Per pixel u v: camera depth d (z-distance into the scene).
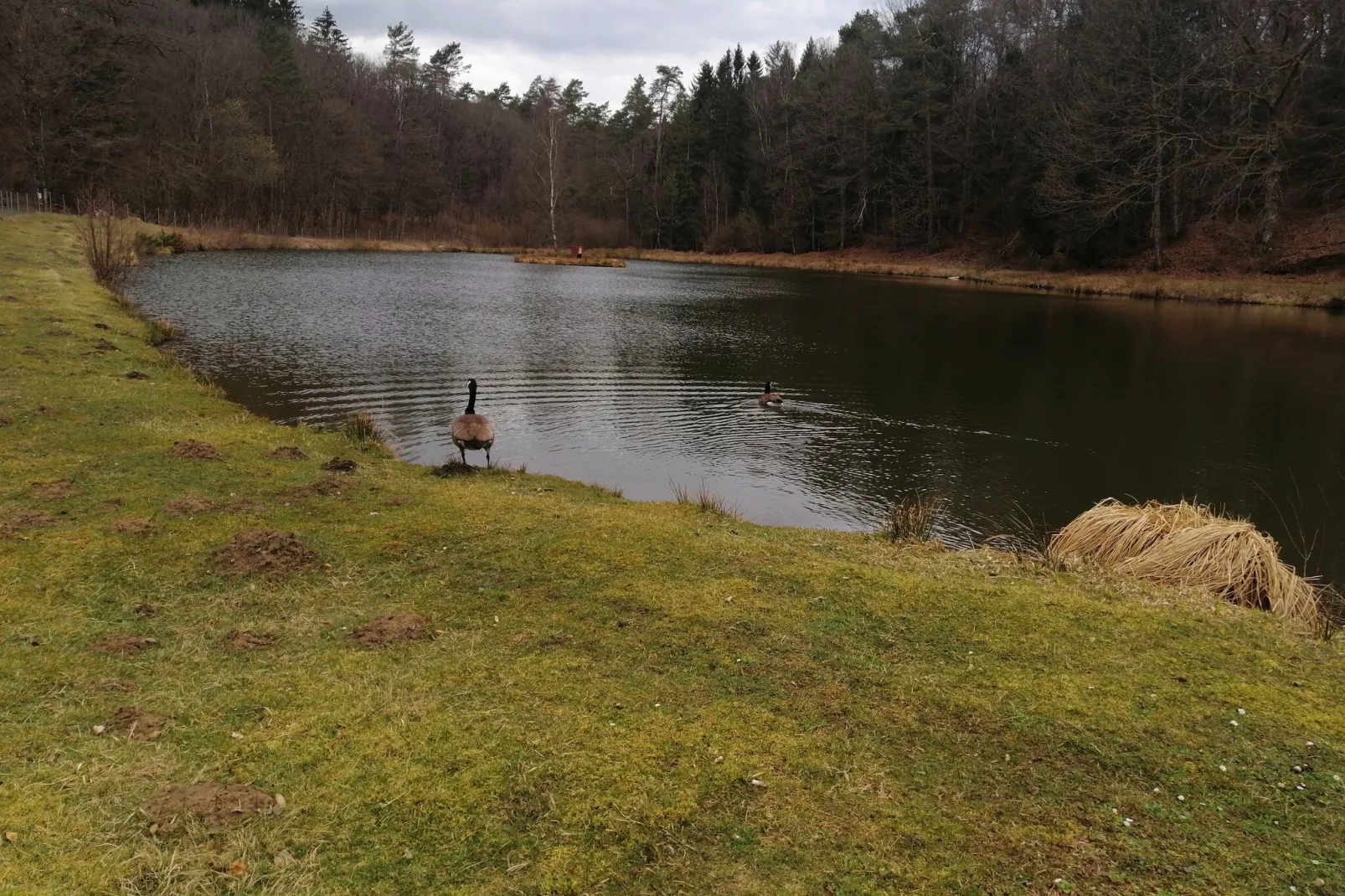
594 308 29.03
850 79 62.91
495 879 2.92
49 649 4.50
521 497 8.14
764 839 3.17
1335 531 9.97
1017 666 4.73
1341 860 3.16
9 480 7.56
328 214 66.50
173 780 3.38
